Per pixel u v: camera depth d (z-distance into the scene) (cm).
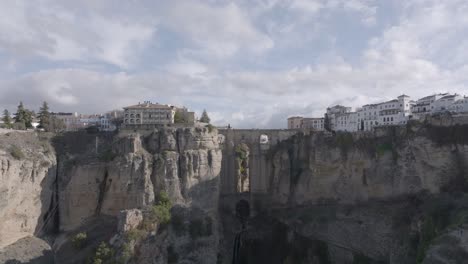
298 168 9506
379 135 8562
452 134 7569
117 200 7862
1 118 12056
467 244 5328
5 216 7238
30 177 7856
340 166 8825
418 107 12244
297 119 17225
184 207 7538
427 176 7688
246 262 8425
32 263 7031
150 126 9156
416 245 6762
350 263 7738
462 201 6750
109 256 6350
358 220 7962
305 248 8125
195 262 6888
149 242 6556
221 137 9838
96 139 9069
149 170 7881
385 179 8212
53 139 9138
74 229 8019
